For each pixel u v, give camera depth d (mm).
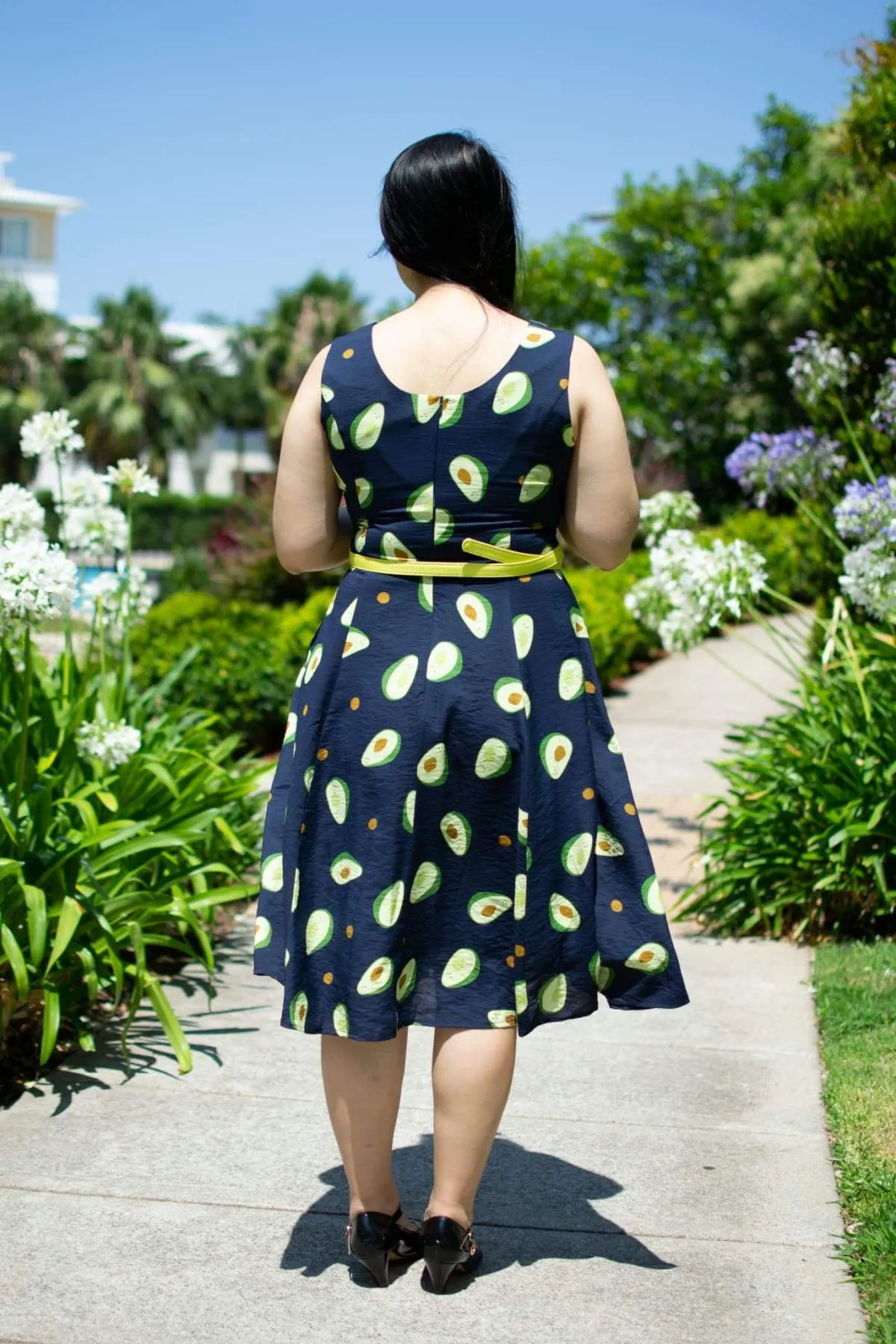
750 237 27547
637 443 26531
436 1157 2191
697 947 4473
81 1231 2477
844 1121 2945
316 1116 3047
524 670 2121
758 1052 3471
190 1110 3080
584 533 2186
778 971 4176
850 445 5816
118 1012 3768
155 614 12773
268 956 2172
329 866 2145
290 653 9141
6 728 3922
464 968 2127
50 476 51031
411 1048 3527
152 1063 3385
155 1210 2564
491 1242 2451
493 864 2117
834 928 4449
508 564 2133
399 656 2115
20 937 3371
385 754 2092
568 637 2186
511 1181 2709
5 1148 2848
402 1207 2561
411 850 2092
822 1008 3729
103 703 4426
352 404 2135
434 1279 2230
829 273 5879
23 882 3244
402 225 2197
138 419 51469
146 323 53531
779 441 5586
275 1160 2803
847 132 6461
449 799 2107
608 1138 2928
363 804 2105
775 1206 2592
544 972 2152
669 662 12969
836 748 4520
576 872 2166
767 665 12461
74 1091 3189
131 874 3732
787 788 4633
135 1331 2137
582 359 2137
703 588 4754
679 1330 2148
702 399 26406
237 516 16562
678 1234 2479
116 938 3596
